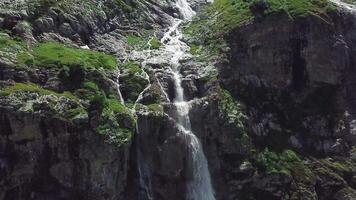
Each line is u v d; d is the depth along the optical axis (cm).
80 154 6009
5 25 6756
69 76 6406
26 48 6556
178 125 6569
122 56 7388
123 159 6134
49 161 5934
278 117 7475
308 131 7544
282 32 7756
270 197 6781
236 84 7375
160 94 6750
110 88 6631
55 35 7094
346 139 7688
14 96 5847
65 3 7450
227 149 6788
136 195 6284
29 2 7112
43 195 5897
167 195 6438
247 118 7112
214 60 7356
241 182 6719
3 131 5762
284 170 6931
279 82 7681
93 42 7450
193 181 6575
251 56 7588
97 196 5994
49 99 5997
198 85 7050
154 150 6400
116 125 6181
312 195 6938
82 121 6038
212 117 6794
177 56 7431
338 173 7294
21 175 5809
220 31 7738
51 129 5916
